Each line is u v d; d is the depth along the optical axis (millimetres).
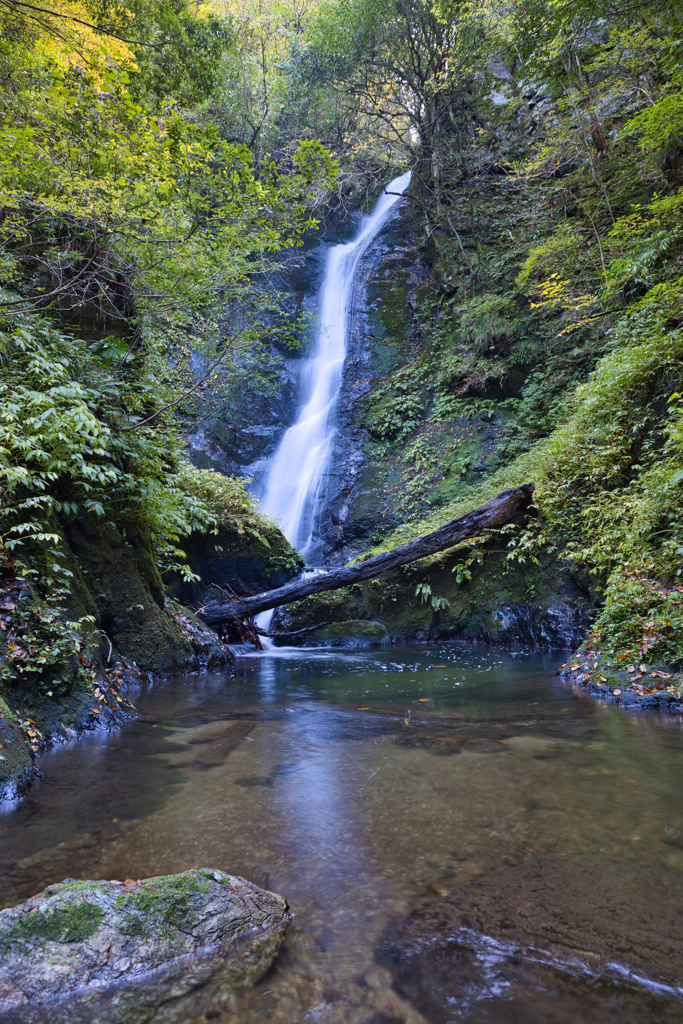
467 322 15102
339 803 2580
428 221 18734
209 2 17703
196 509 7961
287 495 15398
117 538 6117
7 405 4750
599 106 11742
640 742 3516
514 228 15898
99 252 7160
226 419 16094
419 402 15688
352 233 23766
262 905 1709
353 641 9602
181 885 1693
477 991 1364
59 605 4551
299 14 20734
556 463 9242
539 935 1576
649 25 9516
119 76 5711
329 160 6383
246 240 7215
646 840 2148
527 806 2504
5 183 6008
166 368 11523
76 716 3895
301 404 18141
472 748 3426
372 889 1840
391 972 1440
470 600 9578
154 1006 1338
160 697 5160
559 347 13219
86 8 7305
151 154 6062
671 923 1618
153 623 6238
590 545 7984
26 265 6914
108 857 2086
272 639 9719
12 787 2715
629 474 8078
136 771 3082
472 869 1956
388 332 18594
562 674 5977
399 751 3383
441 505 12961
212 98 12039
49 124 5895
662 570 5762
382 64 17922
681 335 7773
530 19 11406
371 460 15195
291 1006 1325
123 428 6188
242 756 3326
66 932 1513
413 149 19172
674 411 6680
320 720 4211
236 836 2256
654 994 1340
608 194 11859
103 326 7551
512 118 16766
